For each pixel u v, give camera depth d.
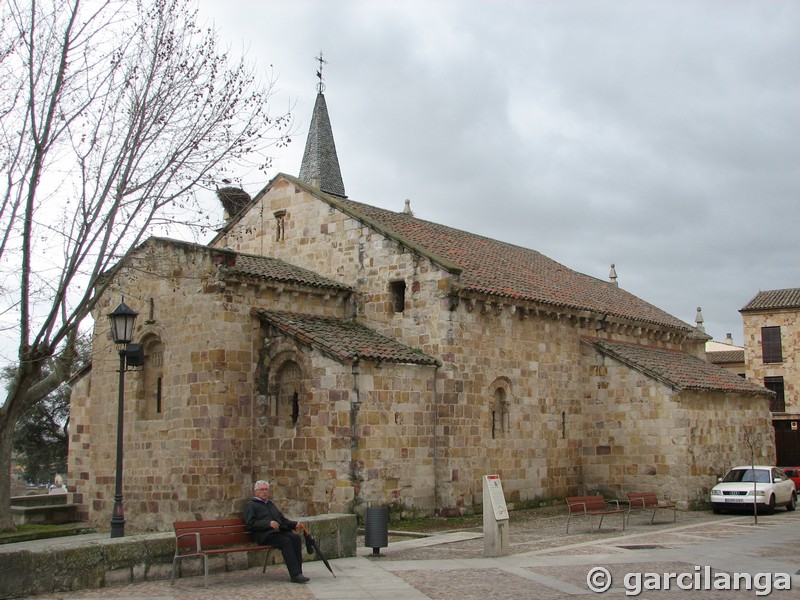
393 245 26.64
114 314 18.81
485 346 26.70
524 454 27.97
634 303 38.47
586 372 31.30
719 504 27.11
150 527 24.75
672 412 28.95
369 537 17.16
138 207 20.55
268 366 24.64
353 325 26.81
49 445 57.75
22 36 19.55
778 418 54.03
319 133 49.88
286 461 23.75
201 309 24.27
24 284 20.19
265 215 30.50
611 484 30.09
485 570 14.88
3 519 22.56
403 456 23.92
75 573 12.77
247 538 14.58
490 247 35.22
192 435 23.97
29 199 19.86
